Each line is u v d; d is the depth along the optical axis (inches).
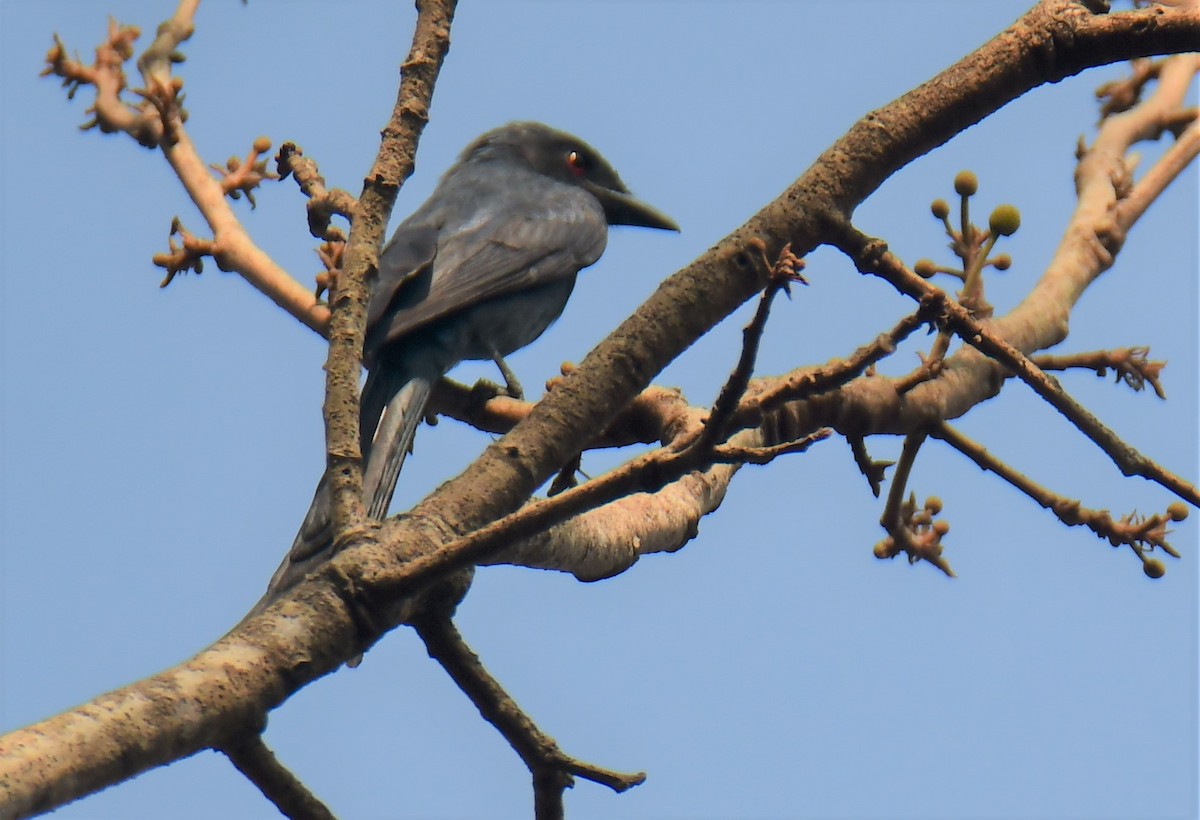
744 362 225.6
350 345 285.1
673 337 287.9
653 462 233.5
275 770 245.4
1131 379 404.8
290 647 235.3
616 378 285.3
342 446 271.1
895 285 316.5
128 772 211.8
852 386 377.7
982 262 354.9
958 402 389.4
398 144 302.2
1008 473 384.8
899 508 418.6
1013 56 299.6
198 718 221.6
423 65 305.7
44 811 201.5
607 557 336.5
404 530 257.1
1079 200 474.0
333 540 259.0
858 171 300.2
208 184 440.5
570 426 281.7
